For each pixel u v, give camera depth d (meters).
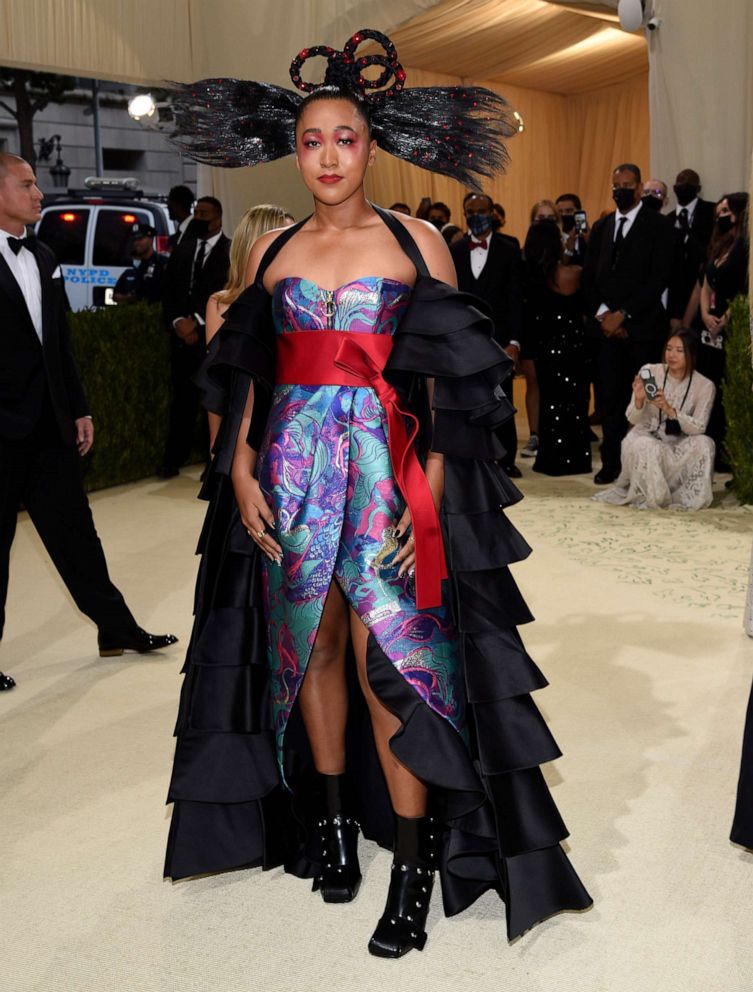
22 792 2.88
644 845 2.53
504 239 6.86
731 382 5.93
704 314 6.87
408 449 2.08
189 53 8.98
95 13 8.38
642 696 3.41
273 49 8.78
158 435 7.30
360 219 2.14
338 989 2.06
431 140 2.21
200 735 2.30
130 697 3.54
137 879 2.46
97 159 23.23
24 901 2.37
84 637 4.16
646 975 2.07
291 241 2.17
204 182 9.63
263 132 2.29
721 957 2.12
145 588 4.74
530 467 7.43
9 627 4.29
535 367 7.42
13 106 23.12
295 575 2.12
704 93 7.22
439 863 2.33
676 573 4.77
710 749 3.02
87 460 6.73
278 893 2.39
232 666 2.25
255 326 2.16
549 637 3.97
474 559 2.09
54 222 11.40
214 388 2.20
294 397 2.13
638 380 6.03
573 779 2.86
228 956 2.17
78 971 2.13
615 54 12.43
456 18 9.25
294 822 2.46
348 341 2.07
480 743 2.10
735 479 6.09
